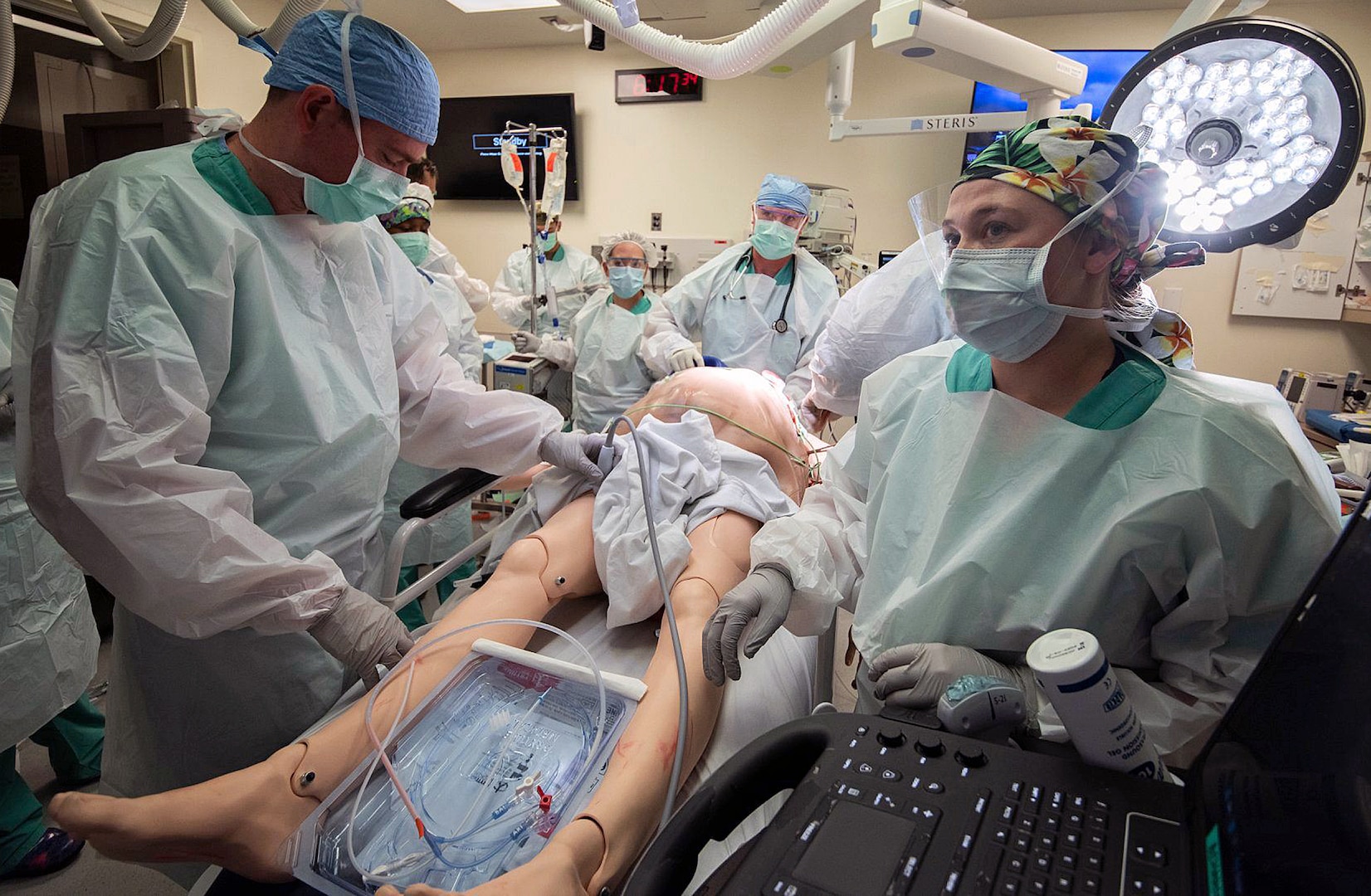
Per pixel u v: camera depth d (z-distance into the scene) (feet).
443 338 5.07
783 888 1.59
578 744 3.10
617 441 4.92
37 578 5.10
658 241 14.24
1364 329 11.70
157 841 2.54
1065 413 2.89
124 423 3.14
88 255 3.24
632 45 4.39
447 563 4.86
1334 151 2.98
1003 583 2.80
